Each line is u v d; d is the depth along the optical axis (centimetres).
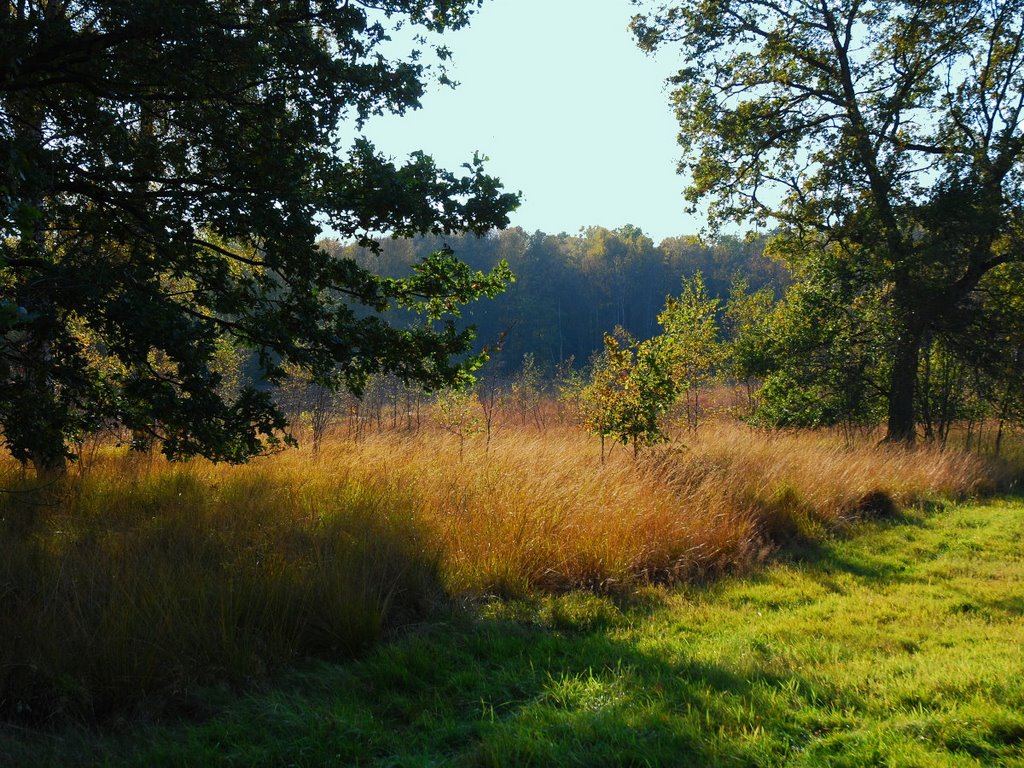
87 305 582
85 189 653
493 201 707
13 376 630
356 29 739
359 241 707
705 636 568
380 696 446
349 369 689
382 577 585
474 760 362
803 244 1895
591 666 487
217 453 620
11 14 646
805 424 1823
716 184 1911
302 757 369
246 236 665
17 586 490
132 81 666
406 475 939
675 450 1145
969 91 1714
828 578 738
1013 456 1578
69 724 399
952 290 1708
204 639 460
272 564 565
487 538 702
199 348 601
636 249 7775
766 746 372
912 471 1229
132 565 521
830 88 1869
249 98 725
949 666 475
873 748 367
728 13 1834
